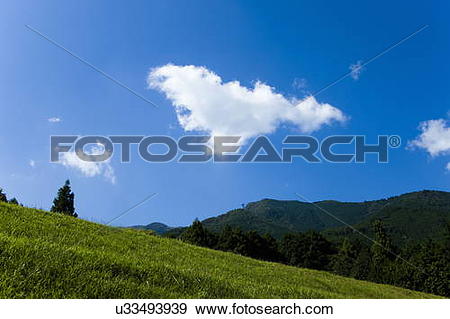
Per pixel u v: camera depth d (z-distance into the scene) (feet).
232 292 29.73
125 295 21.53
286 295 35.78
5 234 29.30
